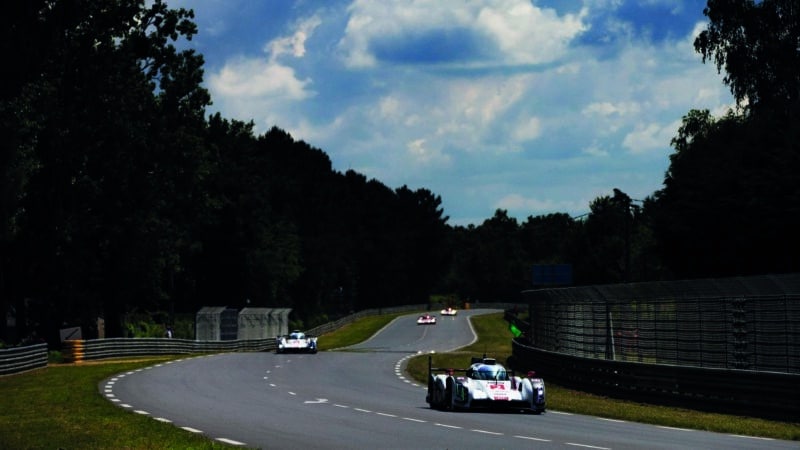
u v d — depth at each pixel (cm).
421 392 3409
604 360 3441
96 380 3756
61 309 7919
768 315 2733
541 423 2280
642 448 1731
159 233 7988
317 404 2741
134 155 7131
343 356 6469
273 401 2825
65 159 6775
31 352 4678
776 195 6400
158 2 6581
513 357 5728
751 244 6556
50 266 7462
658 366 3020
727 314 2911
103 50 6262
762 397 2531
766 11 6969
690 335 3106
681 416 2597
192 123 7338
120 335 8156
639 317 3466
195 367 4803
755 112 7069
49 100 6091
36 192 6888
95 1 5966
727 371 2659
